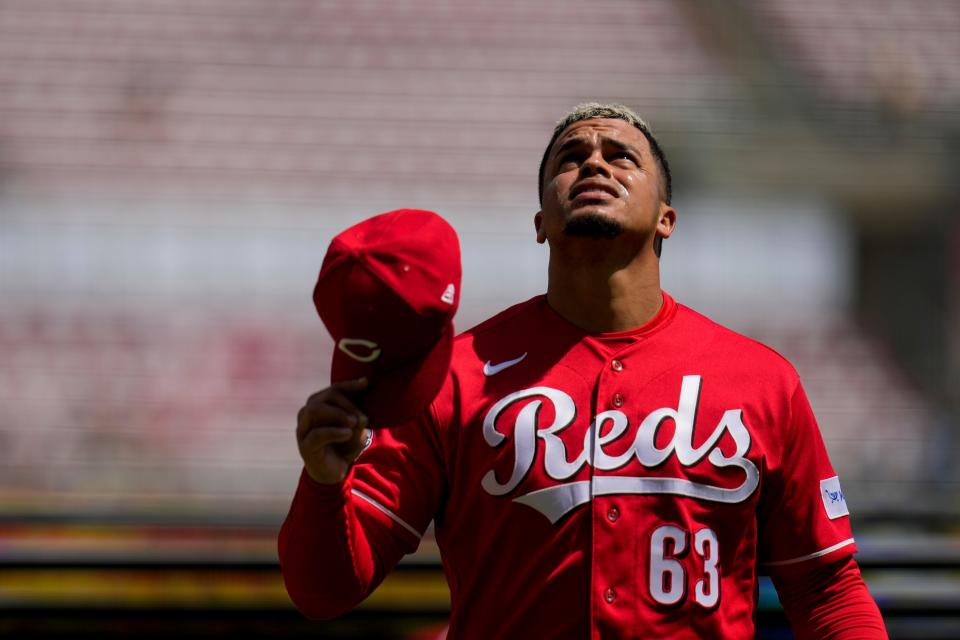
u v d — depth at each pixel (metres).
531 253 40.25
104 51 45.03
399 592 18.11
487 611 7.26
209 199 39.94
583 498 7.11
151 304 37.22
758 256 41.34
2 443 32.00
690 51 47.62
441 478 7.58
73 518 20.50
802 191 42.31
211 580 18.45
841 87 46.53
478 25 48.28
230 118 43.09
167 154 41.53
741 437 7.27
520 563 7.18
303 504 6.93
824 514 7.57
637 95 45.50
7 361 35.28
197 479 29.73
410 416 6.92
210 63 45.16
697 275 40.91
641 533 7.04
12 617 18.00
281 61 45.47
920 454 33.16
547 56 47.00
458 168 42.53
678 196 42.09
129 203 39.47
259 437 33.53
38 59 44.62
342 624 18.02
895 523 20.47
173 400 34.66
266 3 47.78
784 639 15.80
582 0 49.47
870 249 42.28
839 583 7.60
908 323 41.09
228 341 36.44
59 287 37.12
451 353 7.06
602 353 7.54
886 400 38.59
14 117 42.28
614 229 7.52
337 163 42.12
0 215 38.34
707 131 43.59
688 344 7.65
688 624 6.97
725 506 7.16
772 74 46.81
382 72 45.56
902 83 46.91
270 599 18.38
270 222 39.38
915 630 17.55
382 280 6.58
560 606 7.05
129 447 32.53
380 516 7.44
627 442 7.21
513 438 7.29
